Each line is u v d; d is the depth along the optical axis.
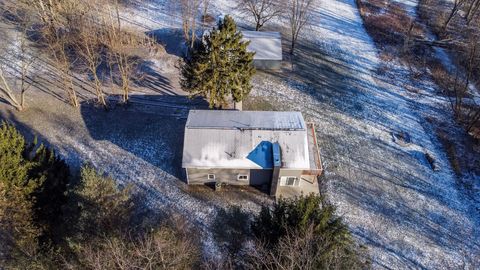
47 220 24.41
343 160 34.56
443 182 33.56
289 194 30.86
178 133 35.38
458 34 54.66
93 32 40.69
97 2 44.59
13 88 38.16
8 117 35.22
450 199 32.16
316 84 43.19
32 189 23.12
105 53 43.53
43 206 24.20
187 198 30.08
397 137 37.59
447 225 30.03
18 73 39.97
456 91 41.72
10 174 21.97
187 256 21.27
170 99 39.00
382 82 44.78
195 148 29.17
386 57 49.19
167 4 54.81
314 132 33.88
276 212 21.73
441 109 41.72
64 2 42.03
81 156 32.66
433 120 40.16
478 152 36.88
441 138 38.06
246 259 21.84
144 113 37.22
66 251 22.42
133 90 39.69
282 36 50.50
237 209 26.84
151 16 51.91
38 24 45.00
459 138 38.28
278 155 28.59
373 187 32.38
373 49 50.56
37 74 40.19
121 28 47.78
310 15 54.97
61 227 24.00
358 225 29.19
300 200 21.19
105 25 44.31
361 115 39.75
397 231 29.16
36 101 37.22
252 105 39.25
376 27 54.88
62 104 37.28
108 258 19.16
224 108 37.88
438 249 28.28
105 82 40.12
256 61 43.66
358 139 36.91
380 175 33.53
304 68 45.44
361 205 30.75
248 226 26.16
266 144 29.44
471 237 29.31
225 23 31.48
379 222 29.62
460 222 30.34
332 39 51.50
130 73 39.56
